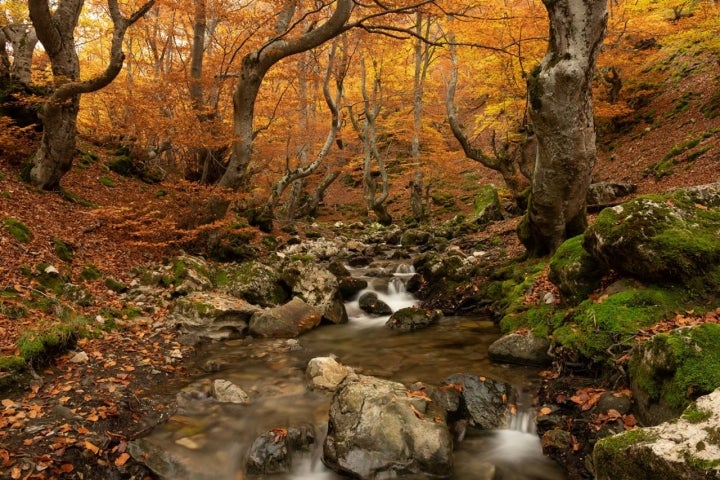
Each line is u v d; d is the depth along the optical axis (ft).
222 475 12.06
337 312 25.46
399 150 102.17
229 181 31.01
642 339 13.03
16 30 43.04
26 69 40.32
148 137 45.14
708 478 6.73
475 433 13.43
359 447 11.90
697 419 7.89
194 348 19.83
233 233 35.50
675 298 14.28
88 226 28.48
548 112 19.85
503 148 48.34
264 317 22.38
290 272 27.45
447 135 90.43
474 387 14.87
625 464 8.13
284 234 49.83
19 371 14.24
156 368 17.11
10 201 26.45
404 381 16.21
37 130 37.24
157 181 49.06
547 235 23.99
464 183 82.58
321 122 65.00
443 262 30.19
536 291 21.43
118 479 11.25
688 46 64.49
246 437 13.29
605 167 56.65
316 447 12.92
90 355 16.90
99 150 49.60
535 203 23.00
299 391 15.94
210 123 32.14
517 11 39.88
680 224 15.33
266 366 18.15
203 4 33.78
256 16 34.24
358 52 69.00
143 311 21.97
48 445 11.43
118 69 25.86
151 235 28.66
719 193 17.10
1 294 17.79
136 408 14.15
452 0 33.99
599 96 62.39
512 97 52.21
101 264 25.07
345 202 93.25
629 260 15.44
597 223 16.67
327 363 17.07
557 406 13.44
